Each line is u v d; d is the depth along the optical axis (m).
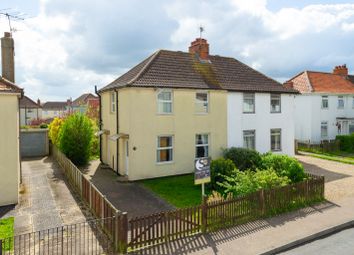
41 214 12.01
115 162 20.77
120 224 8.91
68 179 17.92
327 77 37.72
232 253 8.95
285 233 10.40
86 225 10.77
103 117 24.23
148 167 18.73
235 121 22.20
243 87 22.55
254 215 11.67
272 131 24.36
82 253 8.67
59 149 23.05
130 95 18.06
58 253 8.62
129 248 9.11
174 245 9.44
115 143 20.77
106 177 19.25
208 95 20.95
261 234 10.32
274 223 11.33
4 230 10.37
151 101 18.72
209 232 10.46
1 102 13.26
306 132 33.94
